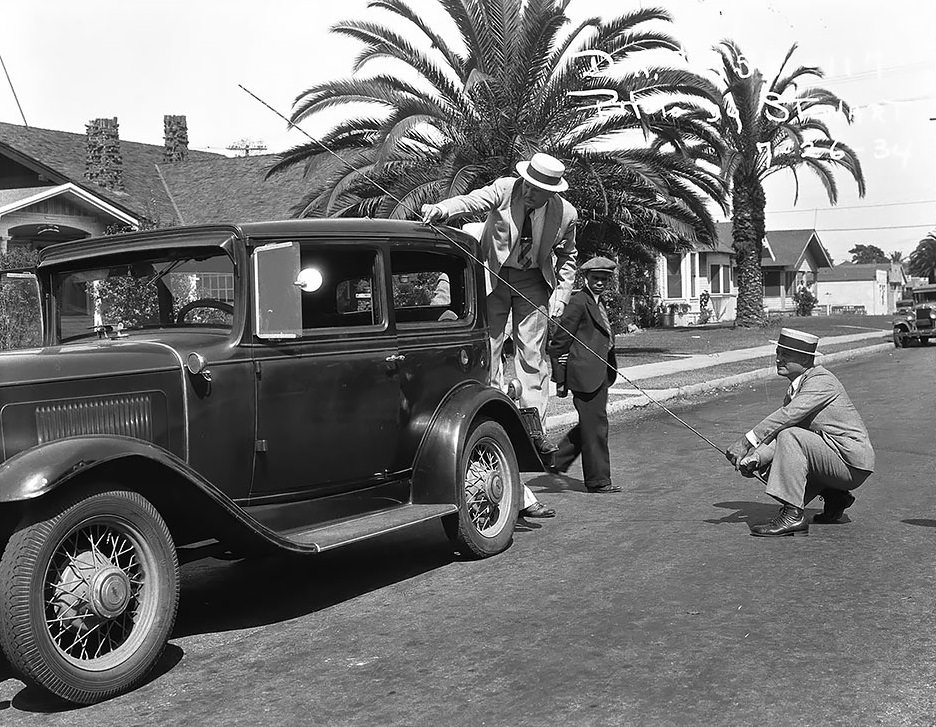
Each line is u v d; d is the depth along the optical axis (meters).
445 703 4.05
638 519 7.43
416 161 18.09
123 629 4.39
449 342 6.49
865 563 5.96
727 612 5.09
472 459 6.52
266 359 5.27
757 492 8.37
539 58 18.02
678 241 23.03
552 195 7.09
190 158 30.66
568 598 5.44
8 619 3.98
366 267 6.00
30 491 3.92
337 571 6.38
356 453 5.80
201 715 4.05
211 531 4.85
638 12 18.11
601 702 3.99
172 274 5.46
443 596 5.62
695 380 18.30
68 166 26.16
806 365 6.83
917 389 16.72
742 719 3.77
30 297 6.13
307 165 19.28
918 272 117.12
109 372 4.60
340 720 3.93
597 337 8.51
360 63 17.98
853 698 3.94
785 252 68.69
